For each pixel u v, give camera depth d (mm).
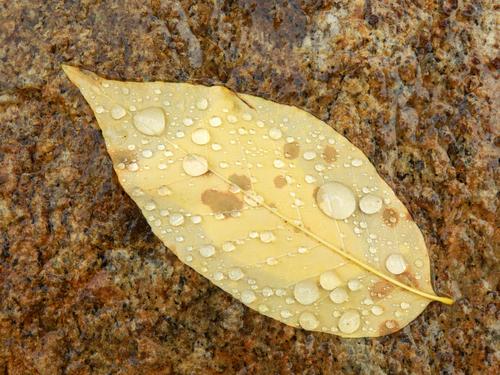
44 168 167
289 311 160
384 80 176
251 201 160
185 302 166
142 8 173
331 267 161
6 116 168
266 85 174
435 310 170
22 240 165
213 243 159
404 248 162
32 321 164
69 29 171
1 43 171
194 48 174
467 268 172
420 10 179
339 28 176
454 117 177
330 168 163
